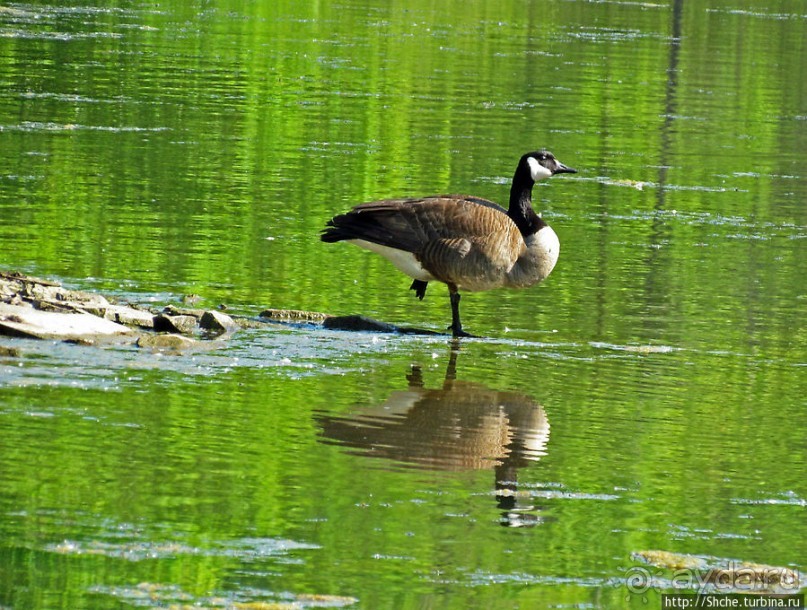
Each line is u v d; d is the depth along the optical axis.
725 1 62.62
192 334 14.70
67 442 11.11
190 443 11.36
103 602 8.52
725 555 9.93
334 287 17.50
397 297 17.33
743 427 12.88
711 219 23.12
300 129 28.67
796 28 53.78
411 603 8.79
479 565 9.47
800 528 10.51
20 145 24.77
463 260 15.80
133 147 25.45
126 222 19.86
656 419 12.99
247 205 21.67
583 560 9.69
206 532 9.65
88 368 13.14
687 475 11.52
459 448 11.80
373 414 12.53
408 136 28.66
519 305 17.23
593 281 18.61
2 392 12.20
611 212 23.17
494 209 16.27
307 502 10.31
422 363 14.43
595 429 12.59
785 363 15.20
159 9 48.12
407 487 10.79
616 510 10.63
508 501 10.66
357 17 49.78
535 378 14.12
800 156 29.72
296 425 12.05
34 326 13.98
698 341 15.95
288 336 15.08
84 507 9.89
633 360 15.02
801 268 19.92
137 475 10.55
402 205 16.09
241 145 26.50
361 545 9.62
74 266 17.19
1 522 9.52
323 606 8.65
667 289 18.31
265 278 17.55
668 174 26.95
